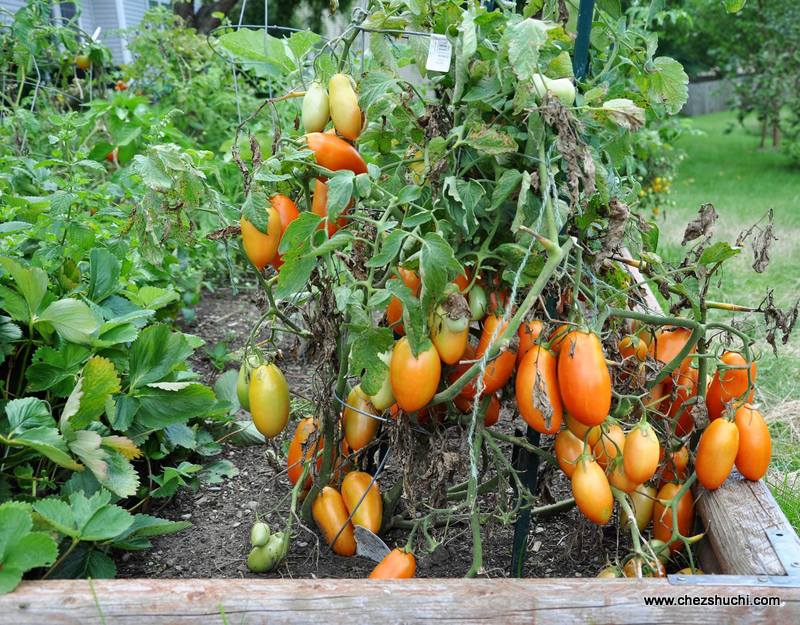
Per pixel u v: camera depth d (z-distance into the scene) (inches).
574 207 67.0
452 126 74.2
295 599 60.2
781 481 114.2
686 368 87.4
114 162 192.4
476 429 78.1
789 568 65.6
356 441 84.6
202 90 237.3
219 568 86.5
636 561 71.9
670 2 534.6
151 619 59.5
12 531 62.1
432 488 79.1
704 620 60.9
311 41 80.7
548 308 72.7
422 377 67.9
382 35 77.8
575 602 60.8
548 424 67.3
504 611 60.7
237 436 115.5
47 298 87.4
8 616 59.4
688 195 389.7
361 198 75.6
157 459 102.0
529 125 66.1
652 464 71.7
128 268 116.9
